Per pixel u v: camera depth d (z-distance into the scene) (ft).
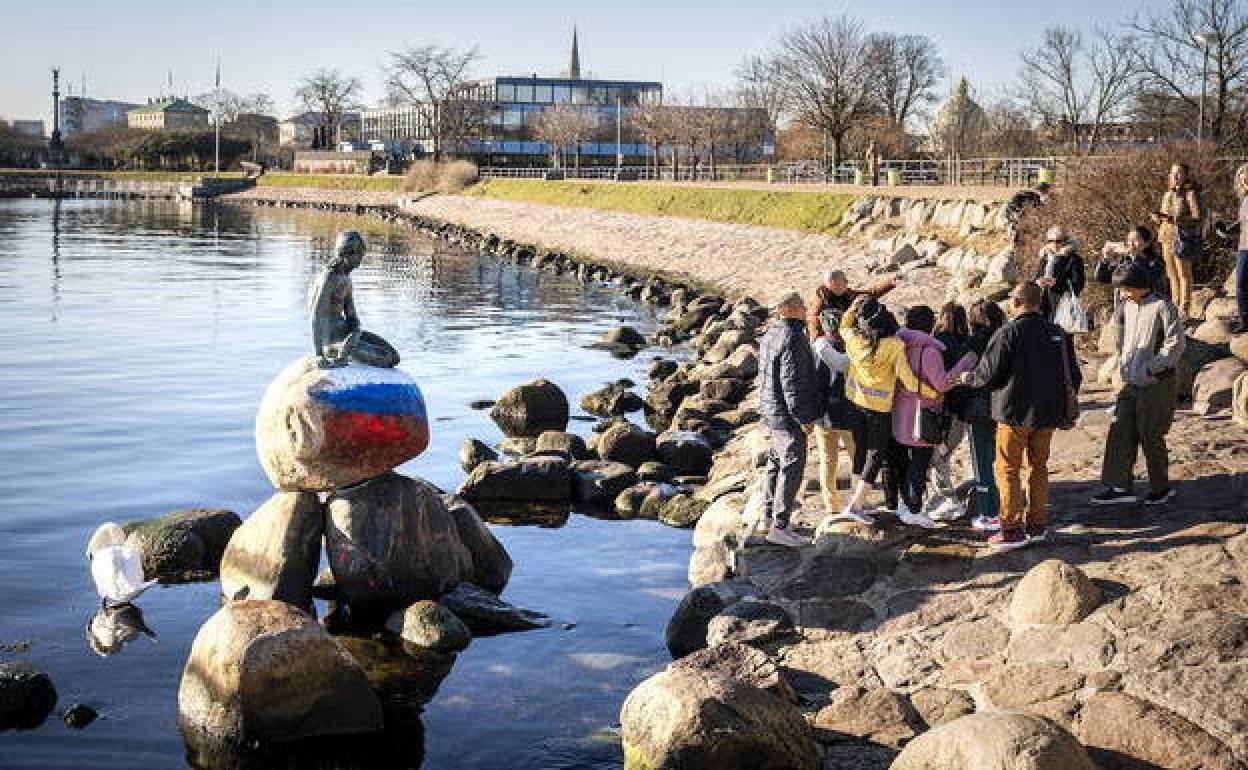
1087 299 64.28
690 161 315.58
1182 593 27.96
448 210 310.86
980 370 31.78
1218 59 153.48
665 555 41.75
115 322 104.88
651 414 69.56
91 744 27.20
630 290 136.15
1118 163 72.79
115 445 58.08
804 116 229.04
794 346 34.19
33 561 40.37
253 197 429.38
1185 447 39.60
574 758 26.76
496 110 390.63
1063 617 27.68
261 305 120.16
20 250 187.93
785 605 31.73
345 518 35.14
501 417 64.85
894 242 130.72
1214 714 23.47
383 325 108.27
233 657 27.09
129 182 479.00
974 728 21.83
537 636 34.04
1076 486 37.29
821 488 40.16
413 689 30.42
